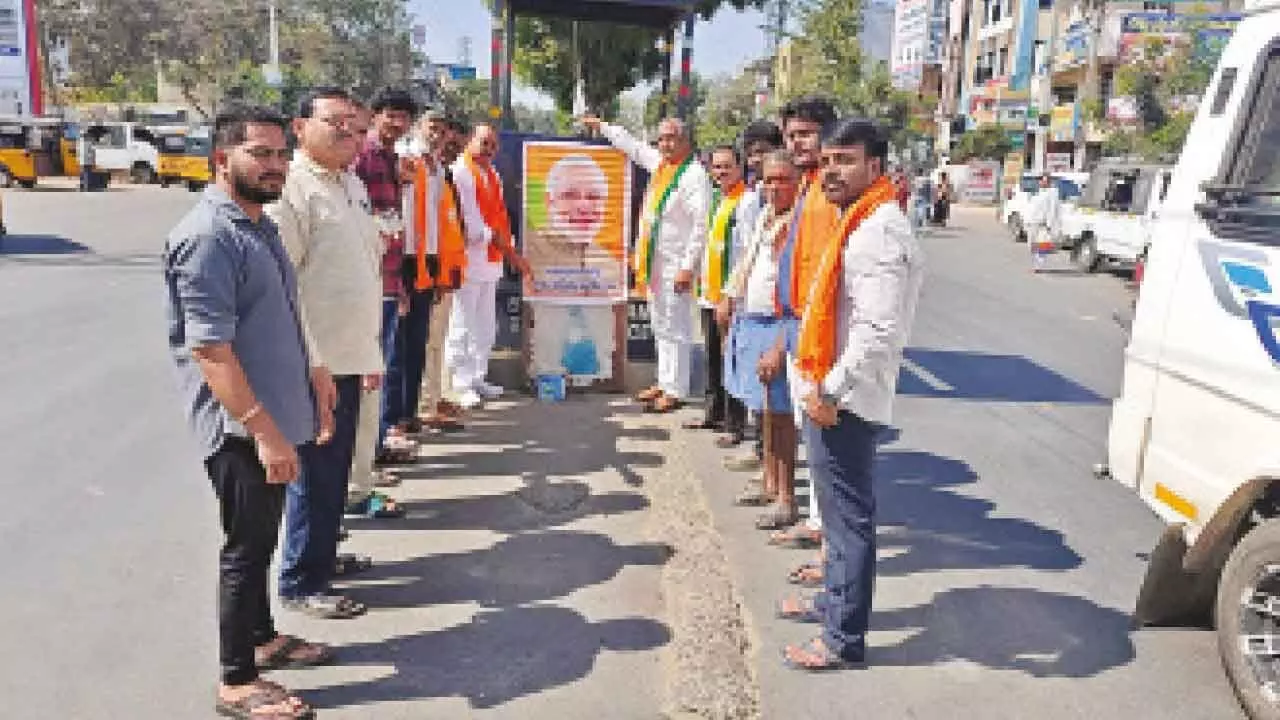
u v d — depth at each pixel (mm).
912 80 48281
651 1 8148
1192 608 4102
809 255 3861
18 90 32875
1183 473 3830
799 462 6152
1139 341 4164
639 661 3703
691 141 6715
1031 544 5055
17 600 4047
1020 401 8227
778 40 42125
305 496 3812
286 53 60125
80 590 4156
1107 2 33156
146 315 10547
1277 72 3617
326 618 3932
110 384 7547
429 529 4871
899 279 3281
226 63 58406
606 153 7199
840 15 33344
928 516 5422
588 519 5051
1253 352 3461
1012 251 23078
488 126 6770
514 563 4508
